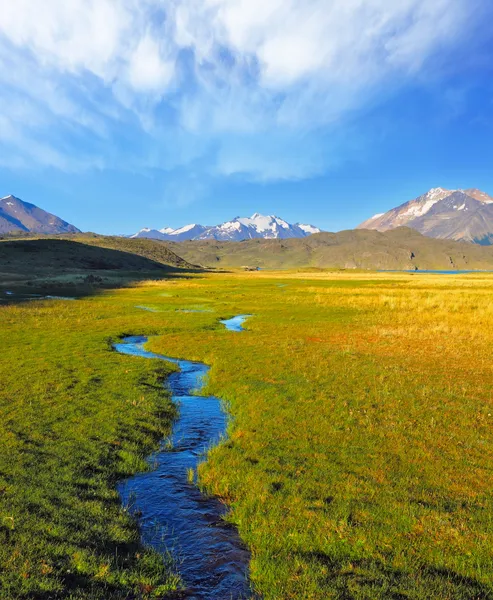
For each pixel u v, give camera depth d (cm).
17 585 673
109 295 7012
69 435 1295
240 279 13712
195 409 1670
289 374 2056
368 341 2931
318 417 1465
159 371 2195
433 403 1600
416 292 6681
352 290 7681
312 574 720
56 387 1783
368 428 1361
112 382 1917
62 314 4269
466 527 831
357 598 663
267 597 681
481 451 1190
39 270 13488
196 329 3622
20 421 1380
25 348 2592
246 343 2922
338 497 948
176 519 920
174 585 717
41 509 884
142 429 1403
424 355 2453
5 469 1041
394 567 736
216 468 1116
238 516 915
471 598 665
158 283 10644
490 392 1733
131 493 1020
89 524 858
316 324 3784
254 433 1345
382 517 871
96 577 717
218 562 781
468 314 4019
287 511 905
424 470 1074
